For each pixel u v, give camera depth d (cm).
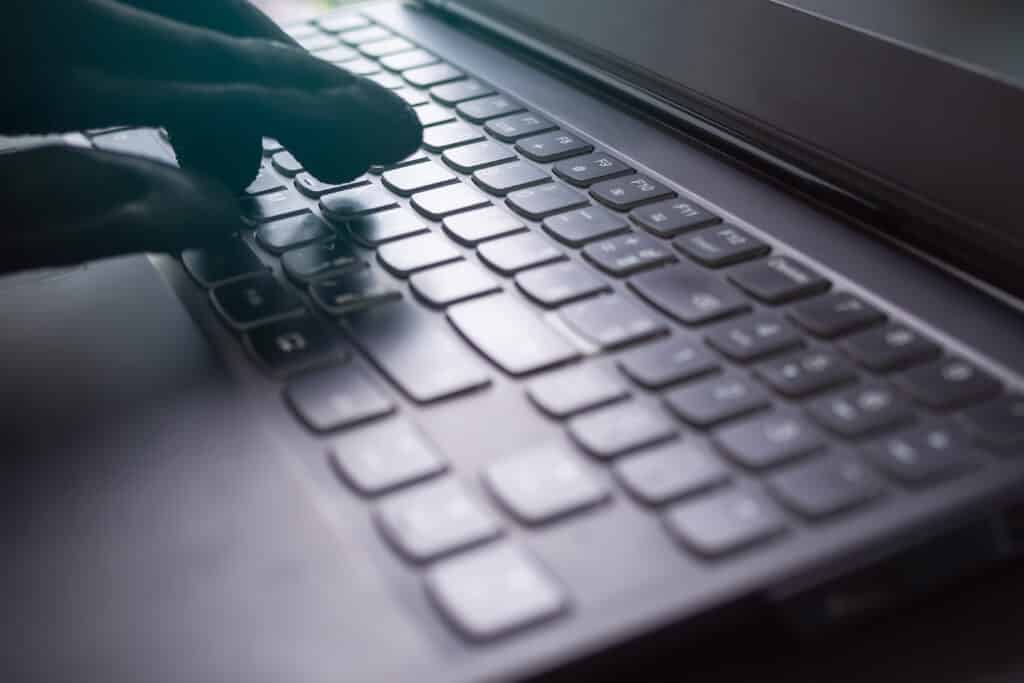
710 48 43
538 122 47
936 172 34
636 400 29
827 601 24
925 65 34
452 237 38
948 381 29
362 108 39
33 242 33
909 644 26
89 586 25
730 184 41
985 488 26
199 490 27
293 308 35
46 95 35
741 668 25
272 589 24
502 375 31
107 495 27
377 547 25
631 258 36
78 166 35
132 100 36
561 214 39
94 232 34
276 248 38
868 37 36
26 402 31
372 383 31
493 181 42
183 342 33
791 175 40
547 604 23
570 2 50
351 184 43
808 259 35
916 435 27
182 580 25
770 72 40
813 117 39
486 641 22
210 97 37
